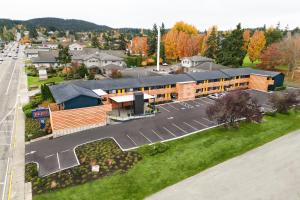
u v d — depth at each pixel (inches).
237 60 3828.7
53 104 1760.6
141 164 1250.6
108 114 1955.0
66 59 3764.8
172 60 5260.8
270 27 5753.0
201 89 2615.7
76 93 1715.1
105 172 1186.6
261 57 3833.7
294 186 1071.0
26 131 1667.1
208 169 1204.5
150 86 2289.6
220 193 1030.4
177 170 1197.7
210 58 4495.6
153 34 5285.4
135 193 1036.5
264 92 2773.1
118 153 1358.3
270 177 1133.1
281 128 1684.3
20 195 1034.1
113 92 2144.4
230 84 2842.0
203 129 1685.5
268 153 1343.5
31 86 2854.3
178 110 2113.7
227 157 1312.7
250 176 1143.0
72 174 1175.0
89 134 1635.1
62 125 1624.0
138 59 4576.8
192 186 1077.1
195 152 1363.2
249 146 1427.2
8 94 2556.6
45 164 1274.6
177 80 2459.4
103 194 1031.0
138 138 1557.6
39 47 7081.7
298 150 1366.9
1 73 3754.9
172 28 6028.5
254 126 1723.7
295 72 3663.9
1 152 1398.9
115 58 4042.8
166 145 1413.6
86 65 3833.7
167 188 1066.1
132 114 1950.1
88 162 1277.1
